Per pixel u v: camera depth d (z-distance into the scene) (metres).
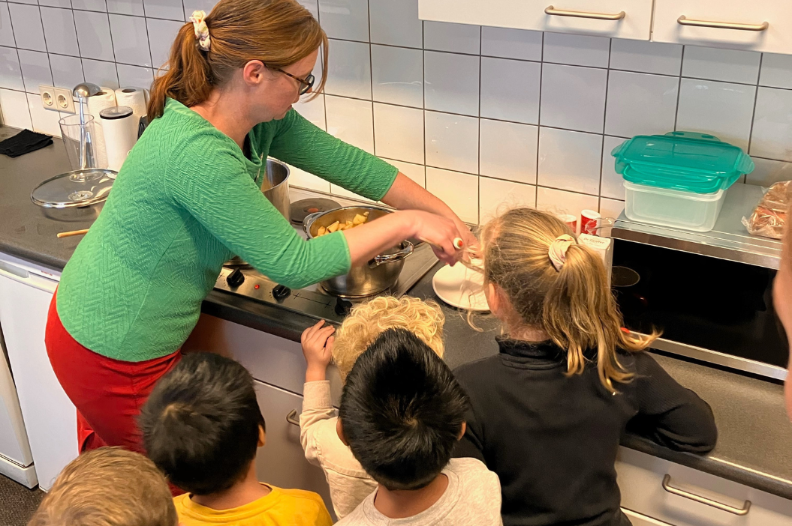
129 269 1.57
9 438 2.42
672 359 1.58
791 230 0.91
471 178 2.05
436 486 1.16
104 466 1.06
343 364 1.42
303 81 1.46
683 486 1.43
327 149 1.81
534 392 1.28
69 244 2.00
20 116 2.83
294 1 1.43
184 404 1.29
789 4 1.20
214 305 1.80
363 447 1.10
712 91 1.65
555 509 1.33
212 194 1.40
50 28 2.59
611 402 1.30
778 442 1.36
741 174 1.59
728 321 1.48
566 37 1.76
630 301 1.58
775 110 1.61
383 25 1.99
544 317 1.25
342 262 1.50
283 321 1.72
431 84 1.99
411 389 1.11
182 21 2.30
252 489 1.37
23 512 2.41
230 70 1.41
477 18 1.49
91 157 2.44
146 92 2.50
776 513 1.35
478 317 1.71
